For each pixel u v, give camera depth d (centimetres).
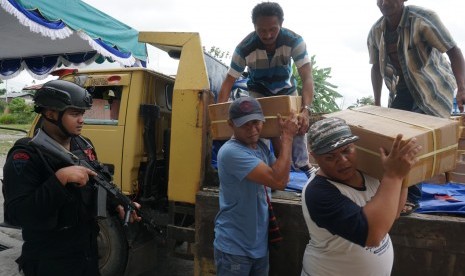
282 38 240
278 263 217
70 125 160
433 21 221
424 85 230
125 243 297
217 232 202
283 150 188
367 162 153
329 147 138
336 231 140
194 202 250
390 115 182
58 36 435
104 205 164
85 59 671
